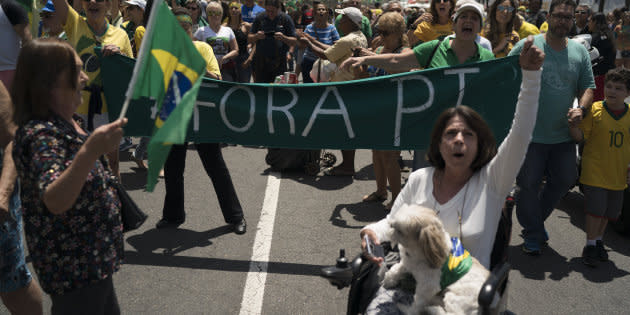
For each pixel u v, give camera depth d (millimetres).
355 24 5863
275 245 4676
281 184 6312
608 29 7805
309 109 4289
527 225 4590
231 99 4328
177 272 4164
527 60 2371
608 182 4363
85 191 2248
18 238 2719
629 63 9148
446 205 2547
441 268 2150
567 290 4051
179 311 3641
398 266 2371
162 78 2465
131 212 2576
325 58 6402
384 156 5371
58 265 2270
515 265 4434
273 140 4391
